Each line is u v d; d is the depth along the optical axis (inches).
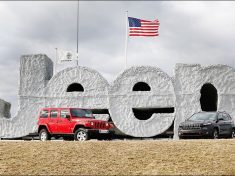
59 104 1242.6
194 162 670.5
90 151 726.5
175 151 719.7
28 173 641.6
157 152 714.8
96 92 1232.8
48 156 708.7
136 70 1229.7
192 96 1226.6
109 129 944.9
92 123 925.2
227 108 1228.5
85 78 1243.2
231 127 1037.2
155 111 1450.5
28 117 1258.6
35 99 1263.5
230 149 726.5
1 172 648.4
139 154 706.8
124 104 1216.2
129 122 1205.1
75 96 1238.9
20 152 735.7
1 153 733.3
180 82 1234.6
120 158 690.2
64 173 636.1
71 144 779.4
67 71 1254.3
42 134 992.9
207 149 728.3
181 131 978.7
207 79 1238.3
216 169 643.5
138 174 626.5
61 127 959.0
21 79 1282.0
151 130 1202.6
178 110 1213.7
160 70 1227.9
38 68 1283.2
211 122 966.4
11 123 1261.1
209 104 1467.8
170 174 623.8
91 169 649.0
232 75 1243.2
